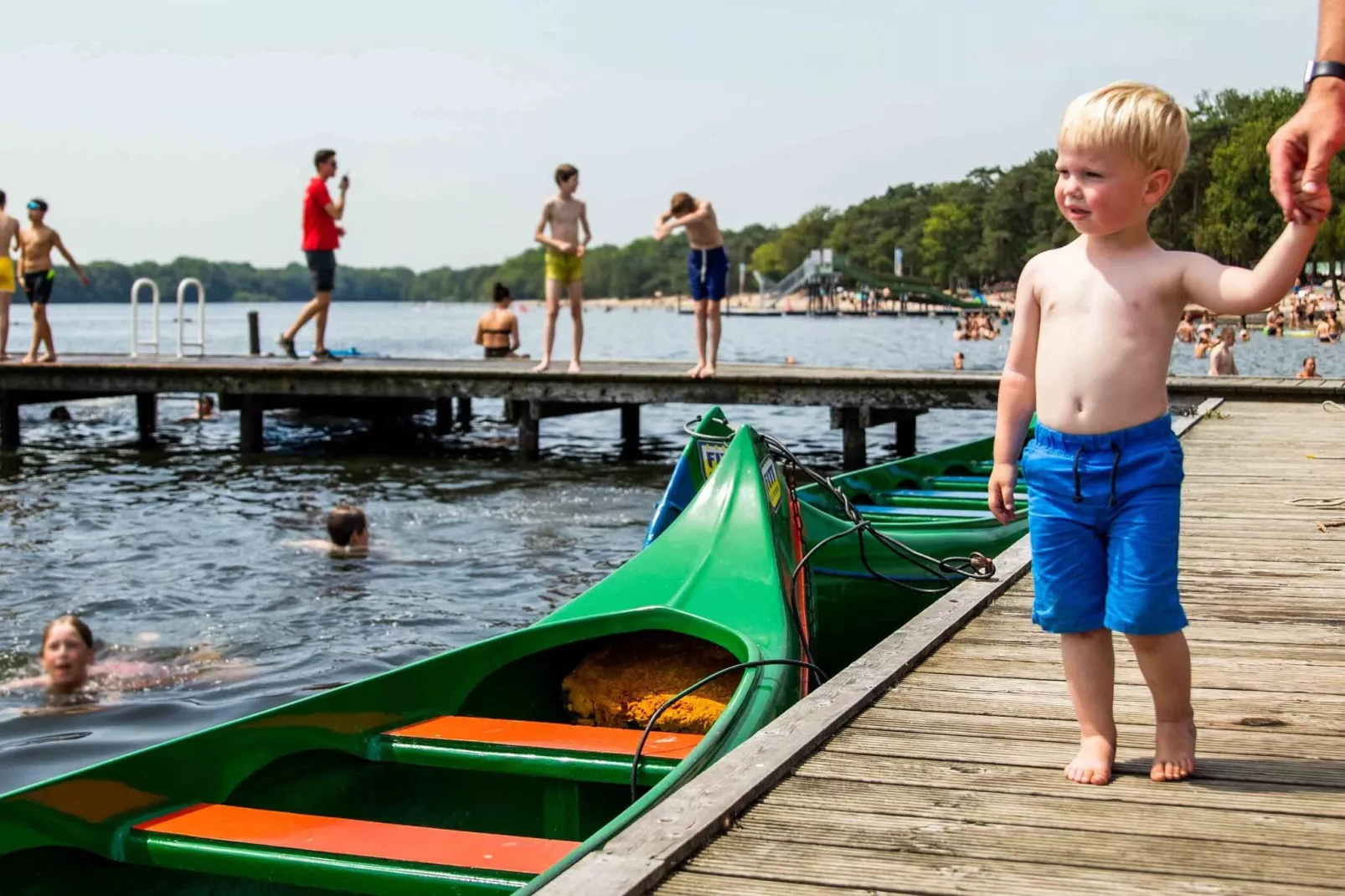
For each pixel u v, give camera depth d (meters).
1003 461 3.17
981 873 2.56
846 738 3.42
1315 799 2.92
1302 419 12.15
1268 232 69.88
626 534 10.59
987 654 4.30
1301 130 2.39
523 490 13.15
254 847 3.39
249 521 11.22
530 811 4.18
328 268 17.59
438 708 4.47
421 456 16.22
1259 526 6.78
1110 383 2.89
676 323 106.56
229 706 6.30
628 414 17.98
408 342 61.72
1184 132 2.83
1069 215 2.93
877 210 155.25
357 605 8.20
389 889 3.19
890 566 6.72
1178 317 2.91
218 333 76.44
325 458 15.93
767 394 14.71
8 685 6.59
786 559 5.54
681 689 4.82
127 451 16.70
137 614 7.99
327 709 4.06
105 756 5.64
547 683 5.06
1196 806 2.90
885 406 14.40
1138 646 3.00
